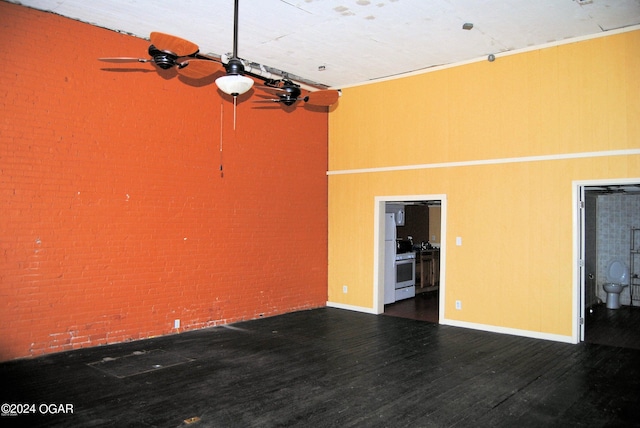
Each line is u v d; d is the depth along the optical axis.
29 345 5.04
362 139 8.17
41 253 5.09
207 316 6.71
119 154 5.75
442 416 3.73
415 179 7.48
